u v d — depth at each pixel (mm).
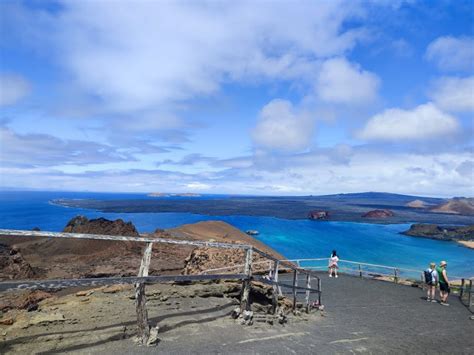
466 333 10633
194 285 10008
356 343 7227
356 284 20969
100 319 6125
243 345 5758
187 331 6082
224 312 7703
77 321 5938
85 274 19500
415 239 84750
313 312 11352
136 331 5629
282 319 8148
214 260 15859
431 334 9836
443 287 16969
